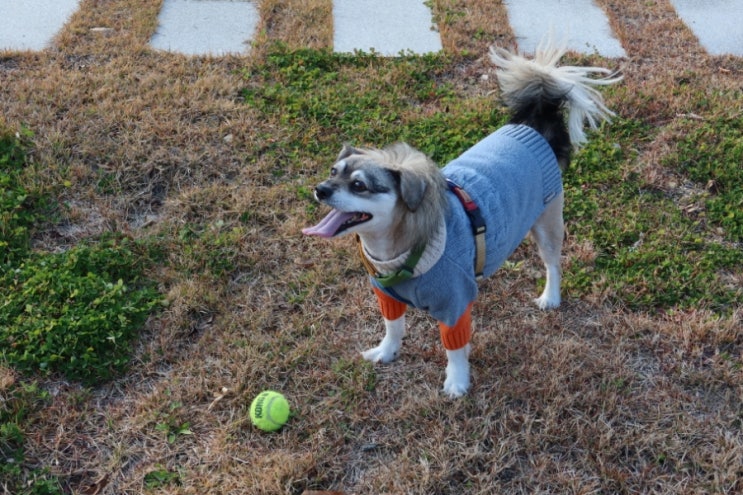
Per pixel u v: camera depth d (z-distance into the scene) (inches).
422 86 96.6
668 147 87.4
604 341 69.8
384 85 95.9
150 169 82.8
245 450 61.7
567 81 65.5
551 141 67.2
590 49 104.2
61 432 62.1
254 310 71.6
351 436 62.7
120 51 98.7
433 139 87.2
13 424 61.3
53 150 83.4
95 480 59.9
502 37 105.6
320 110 90.9
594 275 74.7
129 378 66.2
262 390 65.5
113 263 73.0
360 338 69.9
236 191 81.7
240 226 78.3
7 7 105.7
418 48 103.7
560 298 72.7
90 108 88.4
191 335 69.7
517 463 61.3
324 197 55.7
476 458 61.2
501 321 71.4
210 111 89.9
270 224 78.8
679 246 76.7
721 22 111.9
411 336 70.1
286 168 84.7
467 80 98.3
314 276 74.0
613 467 60.7
